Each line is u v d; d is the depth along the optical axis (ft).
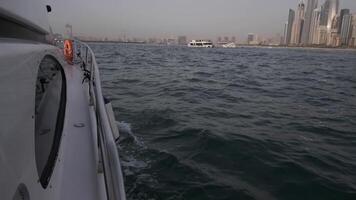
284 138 23.62
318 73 94.48
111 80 55.16
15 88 5.12
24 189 5.04
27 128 5.60
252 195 14.56
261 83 61.62
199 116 29.71
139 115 28.43
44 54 9.18
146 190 14.55
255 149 20.48
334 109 36.99
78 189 7.84
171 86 50.55
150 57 147.64
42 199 6.33
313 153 20.51
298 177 16.58
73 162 9.04
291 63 149.69
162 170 16.70
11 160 4.53
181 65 103.86
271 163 18.29
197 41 434.30
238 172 16.97
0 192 4.01
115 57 132.77
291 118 31.07
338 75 88.99
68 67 24.00
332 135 25.40
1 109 4.32
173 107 33.12
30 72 6.38
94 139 10.48
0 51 4.89
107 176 6.72
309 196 14.78
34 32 11.22
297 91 52.11
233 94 45.42
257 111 33.68
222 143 21.25
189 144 20.95
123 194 5.33
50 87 11.51
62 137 10.16
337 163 18.95
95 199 7.52
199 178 15.93
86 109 13.61
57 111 11.14
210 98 40.98
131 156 18.51
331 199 14.60
